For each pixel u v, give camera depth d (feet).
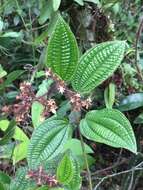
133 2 3.16
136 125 2.87
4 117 2.12
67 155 1.41
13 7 3.37
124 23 3.03
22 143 2.00
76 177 1.51
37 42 2.67
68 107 2.41
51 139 1.50
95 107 2.73
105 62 1.43
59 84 1.43
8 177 1.90
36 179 1.52
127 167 2.87
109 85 2.53
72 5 2.62
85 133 1.45
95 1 2.48
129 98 2.65
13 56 3.33
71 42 1.35
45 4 2.53
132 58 2.78
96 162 2.95
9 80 2.34
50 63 1.38
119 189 2.89
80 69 1.44
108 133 1.41
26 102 1.56
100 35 2.71
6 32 3.23
